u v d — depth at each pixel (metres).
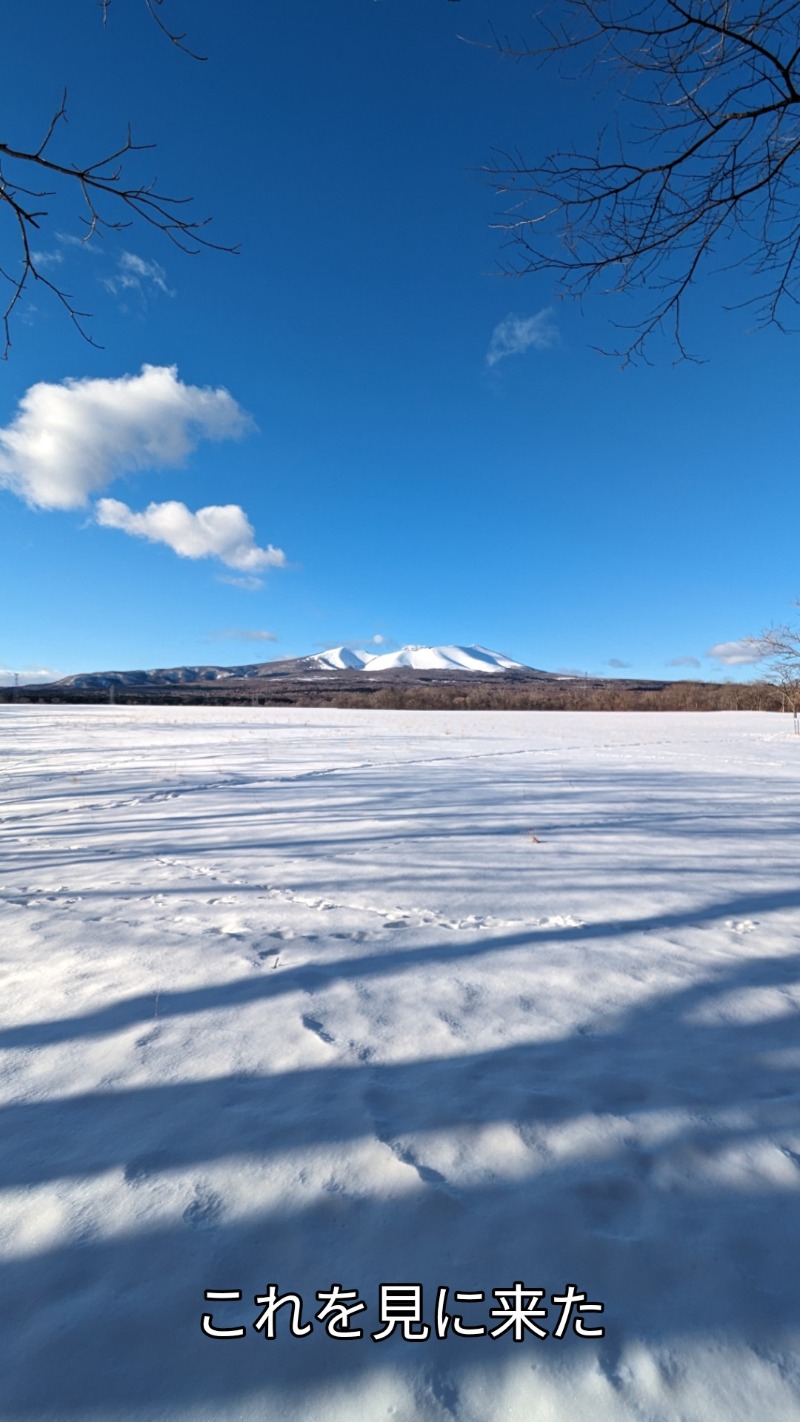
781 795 7.93
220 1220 1.42
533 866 4.53
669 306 3.40
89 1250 1.35
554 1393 1.06
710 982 2.64
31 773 10.73
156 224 2.84
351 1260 1.32
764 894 3.86
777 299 3.32
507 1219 1.40
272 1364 1.12
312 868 4.53
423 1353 1.14
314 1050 2.14
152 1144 1.68
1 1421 1.03
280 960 2.91
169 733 21.78
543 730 24.03
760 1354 1.11
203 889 4.07
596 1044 2.16
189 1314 1.21
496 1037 2.21
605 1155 1.60
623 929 3.29
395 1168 1.57
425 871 4.41
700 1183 1.50
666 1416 1.02
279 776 10.08
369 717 37.19
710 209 3.09
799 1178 1.52
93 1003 2.51
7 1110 1.84
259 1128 1.73
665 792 8.17
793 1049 2.12
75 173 2.65
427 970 2.79
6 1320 1.20
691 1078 1.95
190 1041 2.21
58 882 4.30
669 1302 1.21
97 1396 1.07
